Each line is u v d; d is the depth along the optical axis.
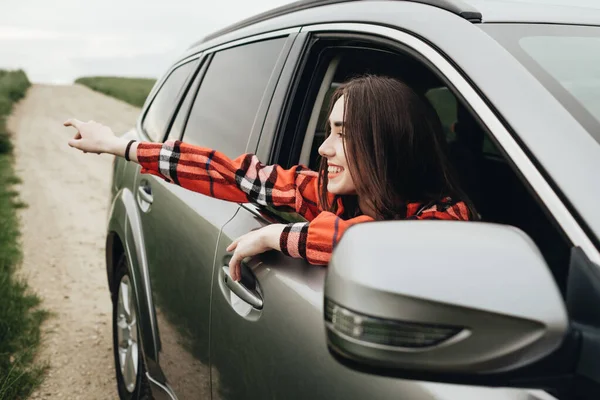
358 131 1.27
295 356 1.27
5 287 4.25
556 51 1.22
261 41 2.05
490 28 1.24
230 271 1.45
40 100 27.27
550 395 0.84
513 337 0.71
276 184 1.62
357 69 1.88
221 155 1.67
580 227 0.87
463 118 2.31
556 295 0.72
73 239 6.15
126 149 1.69
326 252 1.26
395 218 1.30
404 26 1.35
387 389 1.02
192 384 1.89
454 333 0.73
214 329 1.67
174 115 2.68
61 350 3.61
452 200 1.31
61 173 10.35
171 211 2.15
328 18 1.66
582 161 0.93
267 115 1.78
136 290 2.37
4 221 6.40
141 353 2.54
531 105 1.03
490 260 0.75
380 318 0.74
